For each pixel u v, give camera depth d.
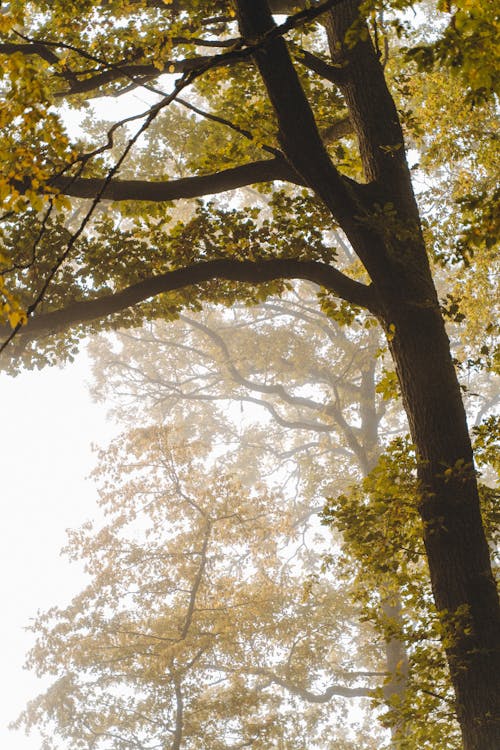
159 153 13.88
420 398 8.31
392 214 8.27
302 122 8.08
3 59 4.93
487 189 13.10
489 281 14.06
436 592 7.93
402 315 8.54
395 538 8.61
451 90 13.07
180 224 10.80
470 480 8.04
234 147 10.62
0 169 5.36
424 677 8.31
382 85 9.73
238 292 11.14
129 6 10.85
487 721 7.30
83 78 10.99
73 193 9.70
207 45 9.84
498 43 4.72
